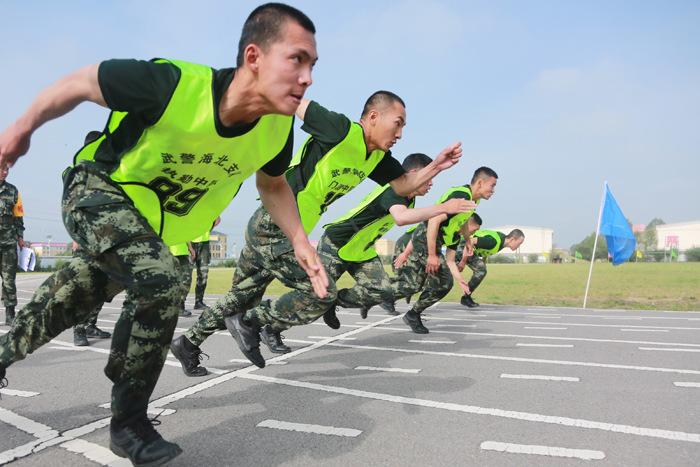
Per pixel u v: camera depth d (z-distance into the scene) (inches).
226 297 151.6
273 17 79.9
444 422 115.3
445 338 233.1
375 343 219.3
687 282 725.3
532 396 135.5
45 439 104.4
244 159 95.3
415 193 158.6
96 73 78.3
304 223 165.3
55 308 93.4
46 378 156.0
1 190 272.5
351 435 107.3
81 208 85.7
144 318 82.8
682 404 127.7
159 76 81.0
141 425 83.7
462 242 377.7
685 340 224.7
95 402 130.7
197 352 156.5
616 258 426.0
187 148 87.1
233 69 87.1
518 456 95.9
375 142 157.0
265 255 147.1
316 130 155.6
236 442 103.6
